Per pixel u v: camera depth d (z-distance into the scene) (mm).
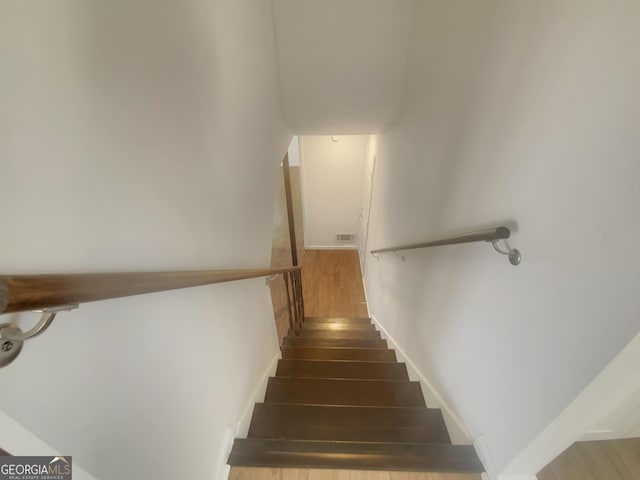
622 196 607
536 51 862
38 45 472
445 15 1550
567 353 768
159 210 821
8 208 434
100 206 609
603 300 661
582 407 763
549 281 819
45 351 495
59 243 520
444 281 1568
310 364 2312
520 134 936
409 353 2248
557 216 785
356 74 2432
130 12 683
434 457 1229
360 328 3607
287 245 5359
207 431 1126
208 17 1128
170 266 881
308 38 2273
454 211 1437
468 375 1307
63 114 519
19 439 462
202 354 1097
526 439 940
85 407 580
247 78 1643
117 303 653
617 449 1284
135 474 723
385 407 1635
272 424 1573
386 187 3094
